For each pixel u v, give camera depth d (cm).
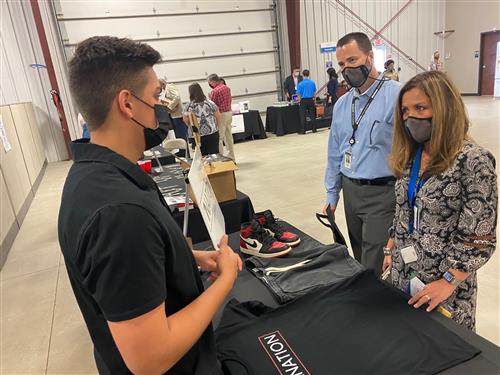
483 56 1184
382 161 166
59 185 575
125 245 52
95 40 63
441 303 107
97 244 52
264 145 729
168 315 65
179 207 195
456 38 1239
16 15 684
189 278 68
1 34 683
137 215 54
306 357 84
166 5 769
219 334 93
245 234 146
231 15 832
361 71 160
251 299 117
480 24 1165
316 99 905
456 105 102
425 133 107
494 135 590
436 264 110
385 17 1011
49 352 202
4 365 194
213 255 85
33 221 420
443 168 105
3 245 325
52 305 247
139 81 65
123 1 732
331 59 955
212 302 68
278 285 120
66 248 58
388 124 162
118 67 62
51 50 700
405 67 1089
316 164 541
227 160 226
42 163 670
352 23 966
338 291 104
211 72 838
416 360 80
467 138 107
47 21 687
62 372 186
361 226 189
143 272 53
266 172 523
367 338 87
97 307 63
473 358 79
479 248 101
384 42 1029
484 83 1205
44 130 749
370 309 96
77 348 203
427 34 1098
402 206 122
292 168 532
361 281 107
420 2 1055
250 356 86
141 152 71
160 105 71
